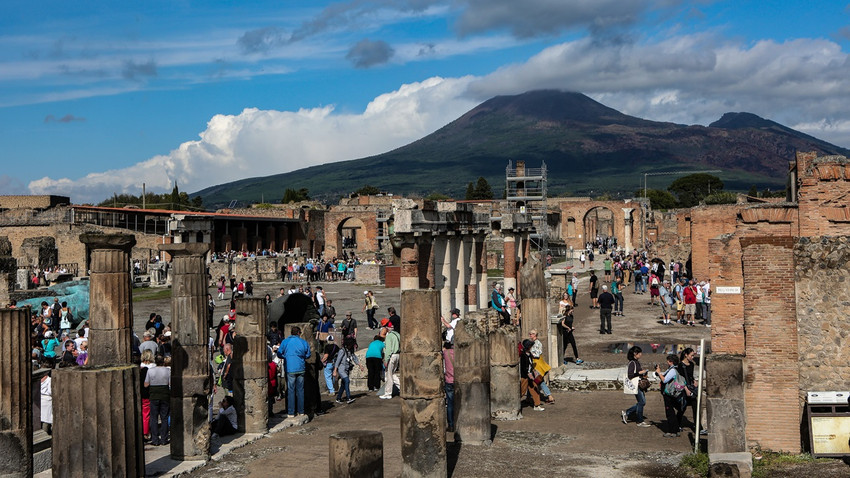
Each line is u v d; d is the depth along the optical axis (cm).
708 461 1523
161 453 1688
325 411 2192
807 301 1644
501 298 3338
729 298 2192
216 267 7119
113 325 1507
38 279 5591
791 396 1638
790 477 1427
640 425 1959
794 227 2516
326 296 5969
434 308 1540
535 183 9050
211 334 3438
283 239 10325
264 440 1848
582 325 4031
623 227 12006
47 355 2617
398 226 3300
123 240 1520
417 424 1527
